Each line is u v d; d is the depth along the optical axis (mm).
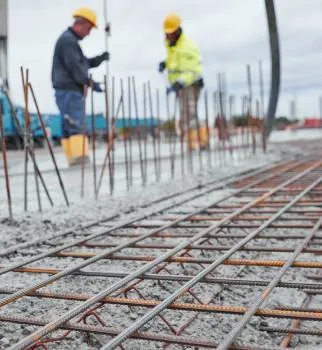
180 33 11016
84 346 2311
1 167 10680
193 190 6844
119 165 10188
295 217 4699
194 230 4652
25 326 2479
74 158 9703
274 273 3494
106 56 9578
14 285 3125
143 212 5469
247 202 5824
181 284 3166
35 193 6926
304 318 2262
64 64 9195
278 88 12336
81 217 5203
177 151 13344
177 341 2066
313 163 9344
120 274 2996
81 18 9133
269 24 11719
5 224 4973
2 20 8797
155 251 3977
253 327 2609
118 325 2553
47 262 3674
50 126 19953
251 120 11320
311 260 3764
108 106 6715
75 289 3088
